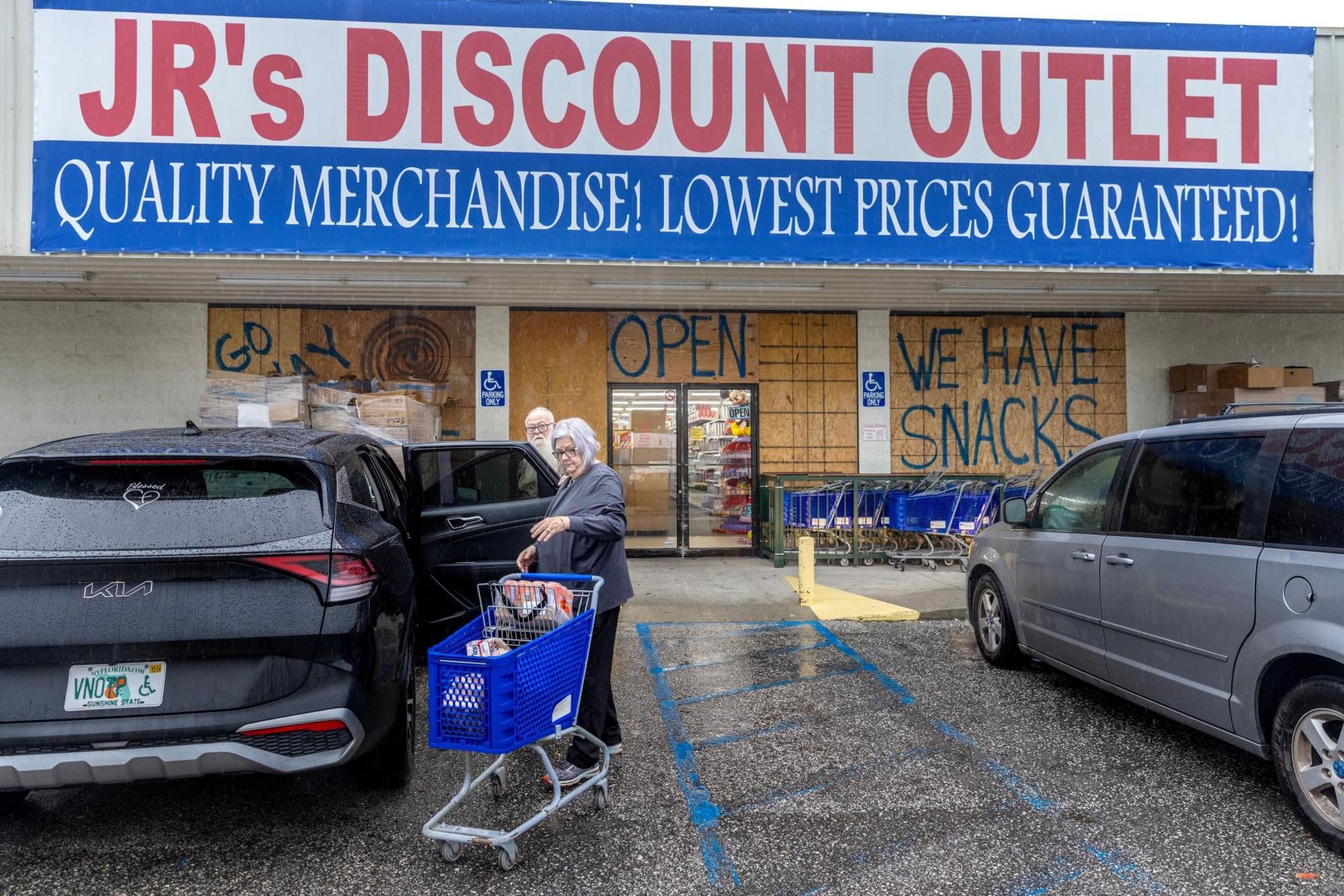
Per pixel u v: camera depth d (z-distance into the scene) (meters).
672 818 3.55
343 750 3.17
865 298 9.77
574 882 3.04
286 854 3.25
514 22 7.48
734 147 7.70
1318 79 8.15
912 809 3.63
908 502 9.61
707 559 10.27
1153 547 4.19
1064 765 4.09
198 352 9.61
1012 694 5.22
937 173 7.85
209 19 7.18
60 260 7.40
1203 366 10.35
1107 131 7.95
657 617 7.26
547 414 6.12
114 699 2.97
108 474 3.27
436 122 7.41
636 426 10.31
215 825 3.50
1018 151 7.90
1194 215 8.02
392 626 3.56
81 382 9.45
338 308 9.84
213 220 7.18
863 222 7.80
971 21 7.86
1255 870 3.09
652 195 7.62
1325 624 3.20
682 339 10.34
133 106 7.12
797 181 7.75
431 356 9.97
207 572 3.06
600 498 3.80
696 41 7.66
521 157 7.49
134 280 8.48
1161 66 7.98
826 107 7.78
